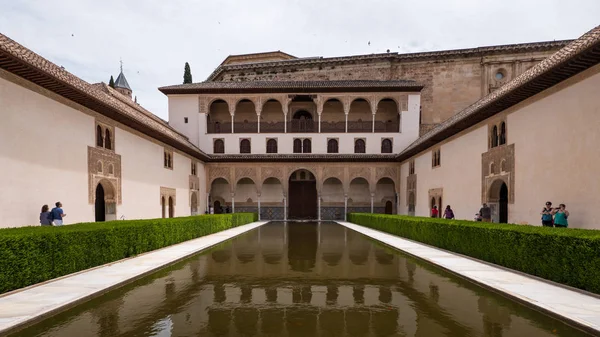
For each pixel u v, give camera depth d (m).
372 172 26.78
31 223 9.53
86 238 7.04
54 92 10.53
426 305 4.87
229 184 27.05
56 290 5.37
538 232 6.32
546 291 5.33
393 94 26.75
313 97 27.05
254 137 27.19
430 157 20.48
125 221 10.38
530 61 28.53
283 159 26.31
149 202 17.12
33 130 9.66
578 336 3.74
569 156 9.18
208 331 3.90
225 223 17.78
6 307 4.51
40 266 5.86
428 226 11.23
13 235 5.42
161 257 8.58
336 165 26.83
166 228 10.73
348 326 4.07
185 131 27.22
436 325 4.10
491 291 5.62
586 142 8.57
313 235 15.24
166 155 19.36
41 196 9.93
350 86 26.08
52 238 6.13
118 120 14.19
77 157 11.59
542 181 10.33
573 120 9.04
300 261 8.46
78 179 11.63
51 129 10.38
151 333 3.84
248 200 28.73
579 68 8.62
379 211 28.34
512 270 6.89
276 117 29.81
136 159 15.83
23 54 8.67
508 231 7.16
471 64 29.62
